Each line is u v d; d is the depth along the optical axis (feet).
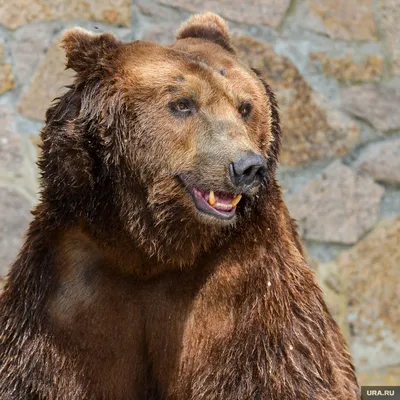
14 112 51.21
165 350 33.22
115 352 32.96
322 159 52.70
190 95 32.07
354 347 53.06
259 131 33.30
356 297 53.06
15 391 32.60
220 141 31.42
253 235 33.01
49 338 32.58
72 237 32.86
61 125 32.35
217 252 33.12
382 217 53.06
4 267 51.24
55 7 51.03
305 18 52.26
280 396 32.14
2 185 51.19
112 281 32.96
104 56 32.78
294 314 33.14
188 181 31.96
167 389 33.32
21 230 51.37
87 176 31.91
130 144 32.35
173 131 32.07
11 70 51.03
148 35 51.44
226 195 32.07
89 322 32.73
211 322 33.01
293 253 34.14
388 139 52.95
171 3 51.52
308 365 32.65
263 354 32.42
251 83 33.40
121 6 51.24
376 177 52.85
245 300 32.89
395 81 52.80
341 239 52.80
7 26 50.90
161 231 32.35
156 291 33.19
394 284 53.21
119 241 32.45
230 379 32.48
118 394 33.27
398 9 52.37
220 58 33.53
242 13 51.78
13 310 32.96
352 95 52.65
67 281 32.91
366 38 52.60
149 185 32.35
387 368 53.31
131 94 32.24
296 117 52.37
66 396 32.68
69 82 51.29
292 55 52.16
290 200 52.42
